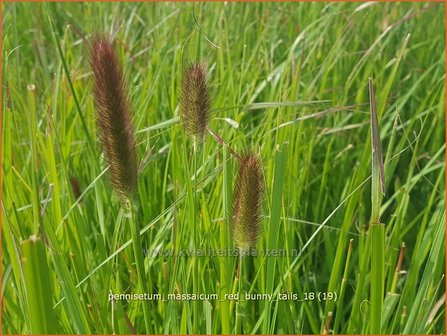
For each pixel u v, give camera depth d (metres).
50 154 0.28
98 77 0.20
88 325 0.25
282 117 0.34
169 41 0.48
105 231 0.32
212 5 0.52
